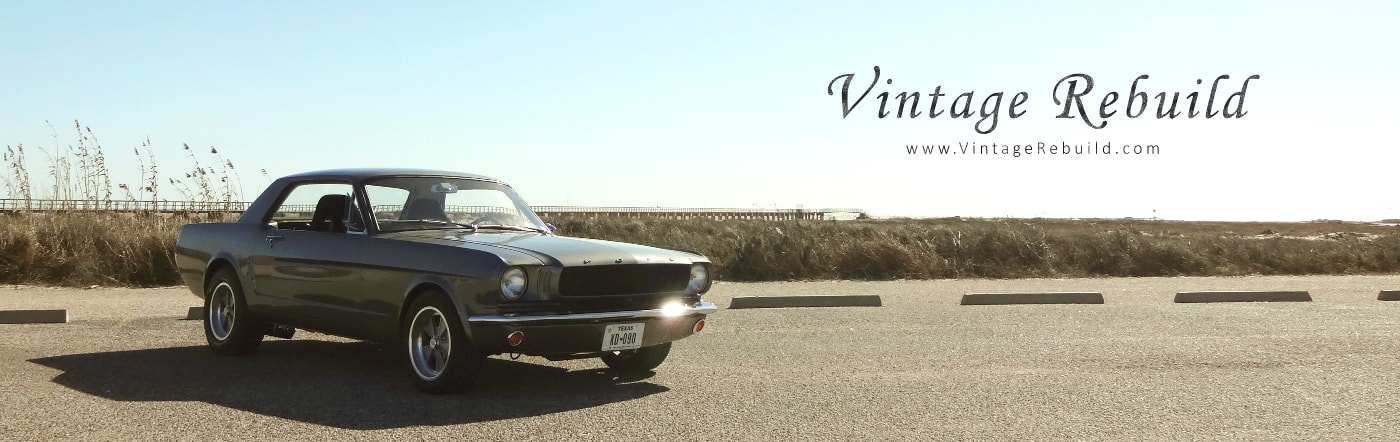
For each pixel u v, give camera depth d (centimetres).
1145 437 550
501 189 817
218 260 834
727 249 1869
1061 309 1230
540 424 576
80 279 1502
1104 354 852
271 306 780
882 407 628
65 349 861
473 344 639
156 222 1647
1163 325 1058
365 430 558
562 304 646
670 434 554
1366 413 610
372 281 697
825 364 799
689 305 712
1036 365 794
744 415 603
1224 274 1959
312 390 675
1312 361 810
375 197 741
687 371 764
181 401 636
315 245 745
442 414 601
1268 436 551
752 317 1137
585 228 2383
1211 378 732
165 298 1301
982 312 1191
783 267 1786
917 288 1549
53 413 599
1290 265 2020
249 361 800
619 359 768
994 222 2336
